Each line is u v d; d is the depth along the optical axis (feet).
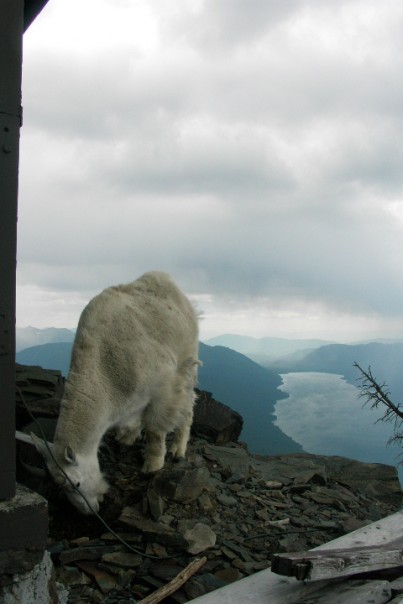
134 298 10.35
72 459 8.48
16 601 5.93
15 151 5.95
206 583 7.62
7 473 5.97
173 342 10.48
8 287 5.91
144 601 7.18
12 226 5.93
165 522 8.67
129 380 9.41
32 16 6.84
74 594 7.48
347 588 6.19
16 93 5.94
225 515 9.13
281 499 9.86
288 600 6.08
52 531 8.88
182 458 10.61
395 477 11.23
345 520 9.29
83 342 9.31
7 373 5.93
